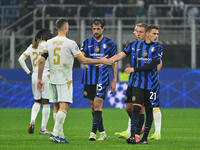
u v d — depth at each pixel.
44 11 69.50
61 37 25.22
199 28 67.06
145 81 25.95
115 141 27.03
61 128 25.53
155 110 28.80
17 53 65.81
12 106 63.00
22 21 73.12
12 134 31.98
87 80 29.17
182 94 62.41
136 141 26.66
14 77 63.00
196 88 62.41
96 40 29.53
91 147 22.73
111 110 58.81
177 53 66.88
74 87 62.19
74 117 48.69
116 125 40.00
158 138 28.47
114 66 29.33
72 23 68.44
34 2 74.88
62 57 24.97
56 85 25.17
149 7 70.25
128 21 69.38
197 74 62.41
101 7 71.75
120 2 75.50
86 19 68.38
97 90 28.50
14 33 66.31
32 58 33.66
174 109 60.66
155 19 69.38
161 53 26.27
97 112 28.06
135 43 26.72
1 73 63.06
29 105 62.84
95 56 29.44
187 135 31.73
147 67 25.58
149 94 26.05
